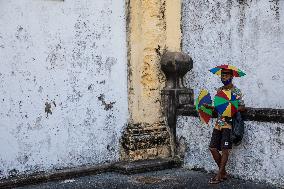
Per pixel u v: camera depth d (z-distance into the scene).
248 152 7.09
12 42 7.09
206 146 7.88
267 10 8.02
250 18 8.27
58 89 7.64
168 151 8.77
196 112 8.06
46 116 7.50
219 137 7.12
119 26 8.41
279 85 7.88
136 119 8.55
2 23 6.97
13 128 7.12
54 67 7.59
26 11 7.23
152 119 8.73
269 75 8.04
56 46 7.60
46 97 7.50
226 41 8.62
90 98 8.05
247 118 7.08
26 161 7.27
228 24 8.58
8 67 7.06
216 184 6.97
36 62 7.38
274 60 7.95
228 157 7.39
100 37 8.16
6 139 7.04
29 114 7.30
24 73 7.23
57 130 7.63
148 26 8.70
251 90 8.34
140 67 8.62
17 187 7.01
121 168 8.00
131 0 8.52
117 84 8.40
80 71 7.91
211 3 8.82
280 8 7.83
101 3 8.16
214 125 7.70
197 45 9.02
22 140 7.22
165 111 8.79
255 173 6.98
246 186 6.78
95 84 8.11
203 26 8.96
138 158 8.41
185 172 8.01
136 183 7.24
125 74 8.52
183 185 7.03
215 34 8.77
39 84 7.41
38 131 7.41
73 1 7.80
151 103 8.73
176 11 9.05
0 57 6.97
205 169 7.93
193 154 8.18
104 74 8.23
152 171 8.18
